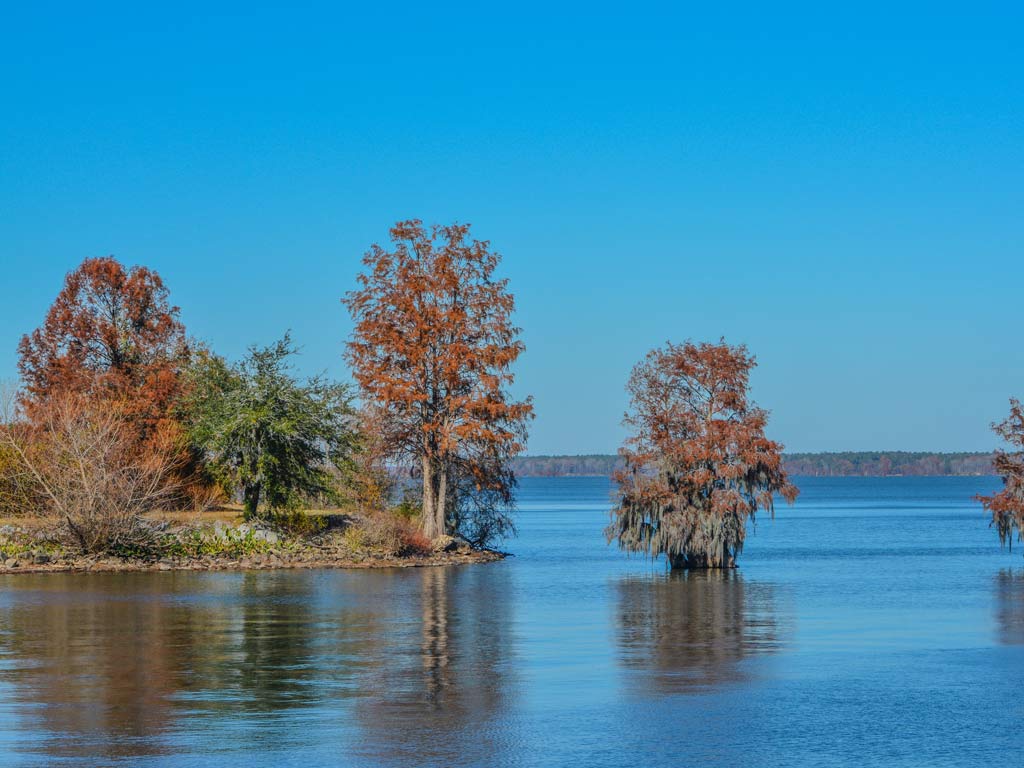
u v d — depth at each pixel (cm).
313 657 3064
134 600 4700
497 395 7969
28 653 3123
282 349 7650
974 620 4109
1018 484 7494
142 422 7888
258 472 7269
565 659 3053
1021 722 2216
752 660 3050
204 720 2194
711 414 7044
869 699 2450
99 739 2020
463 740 2031
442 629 3750
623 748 1973
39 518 6631
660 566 7319
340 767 1825
